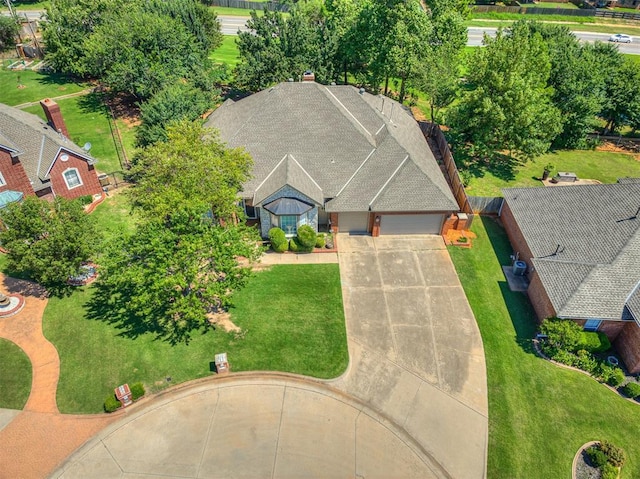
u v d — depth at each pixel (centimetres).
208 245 2633
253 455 2245
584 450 2317
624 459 2245
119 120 5125
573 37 5834
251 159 3338
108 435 2300
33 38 6994
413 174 3597
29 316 2875
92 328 2819
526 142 4253
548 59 4750
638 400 2567
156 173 3006
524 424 2431
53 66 5766
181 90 4462
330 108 3809
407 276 3331
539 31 5788
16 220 2861
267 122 3738
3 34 6469
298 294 3134
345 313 3014
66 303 2978
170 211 2734
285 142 3697
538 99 4272
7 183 3369
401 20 4822
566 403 2534
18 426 2309
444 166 4662
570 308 2709
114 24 5019
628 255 2817
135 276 2456
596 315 2672
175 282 2419
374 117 4062
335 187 3594
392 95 5956
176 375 2583
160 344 2745
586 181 4569
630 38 8069
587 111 4825
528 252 3291
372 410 2470
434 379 2641
